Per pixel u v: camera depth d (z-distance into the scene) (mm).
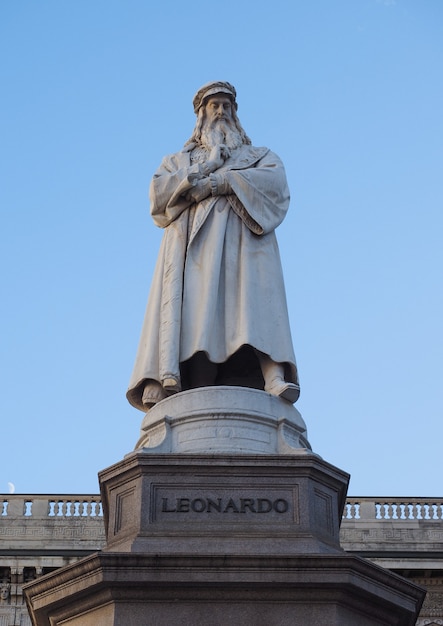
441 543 45500
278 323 14055
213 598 11328
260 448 12820
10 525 45469
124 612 11297
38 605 11945
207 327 13781
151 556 11328
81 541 45219
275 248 14773
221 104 15695
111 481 12570
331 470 12531
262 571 11328
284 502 12156
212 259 14188
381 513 46312
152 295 14414
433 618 44250
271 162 15039
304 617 11266
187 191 14594
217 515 12062
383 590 11641
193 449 12758
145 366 13844
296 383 13984
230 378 14570
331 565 11344
